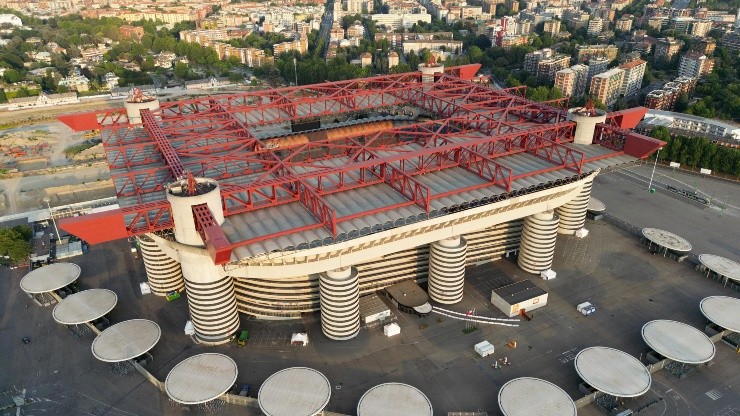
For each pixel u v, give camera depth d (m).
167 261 136.00
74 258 158.88
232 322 122.12
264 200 117.19
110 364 117.75
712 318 123.19
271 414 97.00
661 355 116.19
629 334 125.00
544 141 139.62
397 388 104.38
